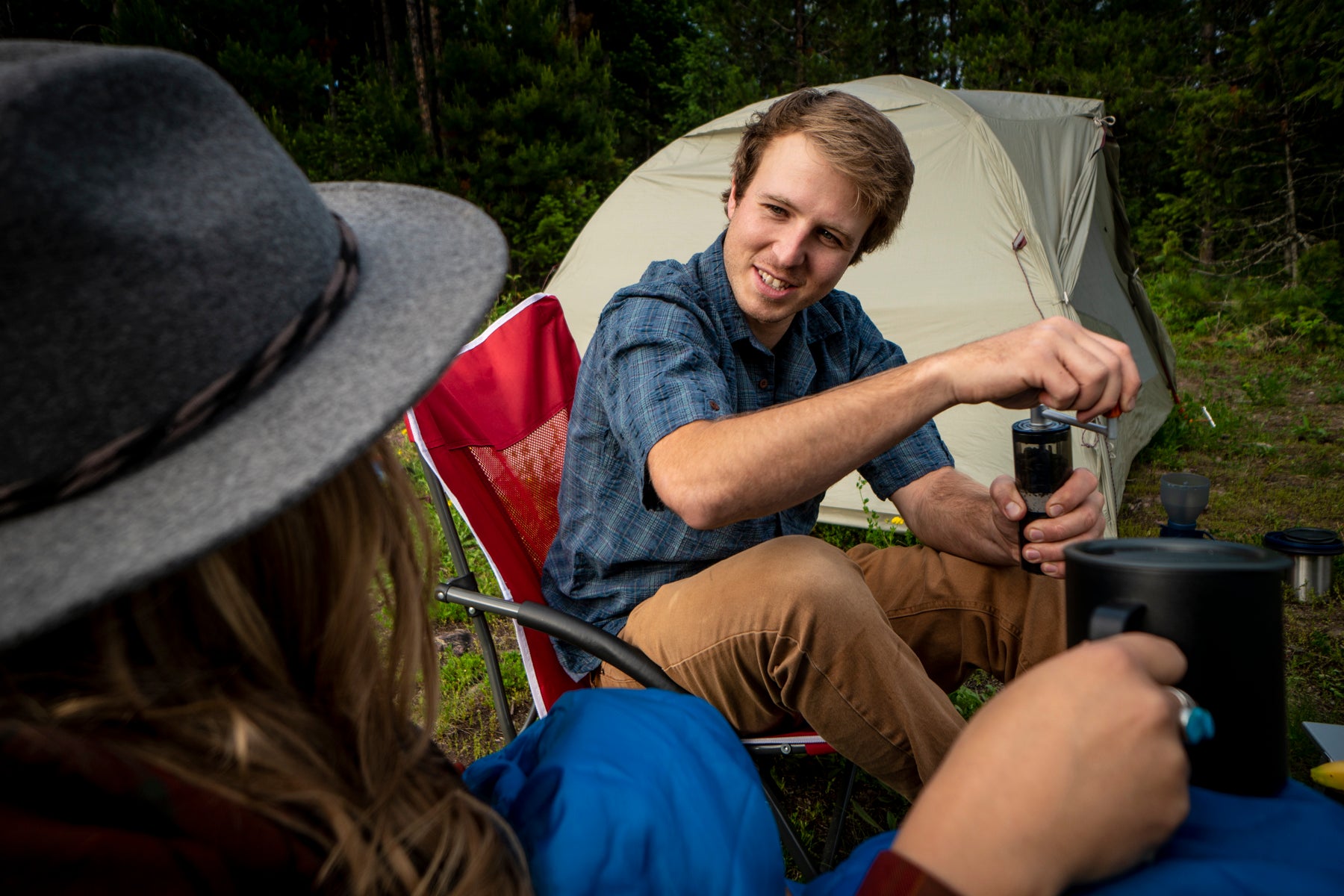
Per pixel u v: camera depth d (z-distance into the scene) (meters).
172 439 0.35
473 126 9.68
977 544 1.33
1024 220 3.39
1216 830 0.44
